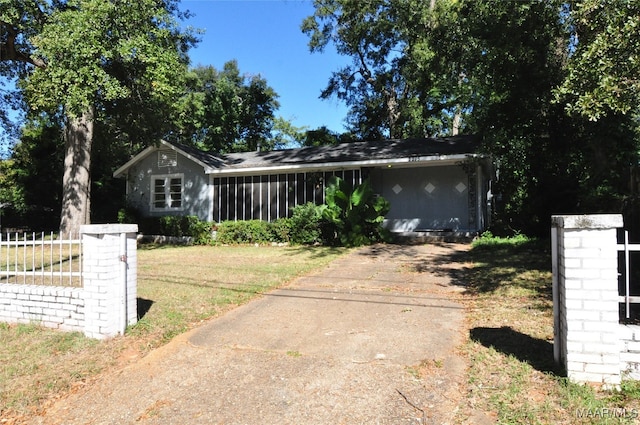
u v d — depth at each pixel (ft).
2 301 18.88
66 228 47.21
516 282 23.07
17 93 53.21
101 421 10.80
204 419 10.57
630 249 11.14
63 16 33.88
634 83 18.81
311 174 49.65
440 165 48.55
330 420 10.23
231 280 26.12
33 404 11.80
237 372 13.08
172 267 31.30
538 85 33.91
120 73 41.16
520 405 10.32
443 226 48.52
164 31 38.65
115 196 72.33
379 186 50.85
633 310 15.98
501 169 46.50
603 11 20.80
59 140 67.10
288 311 19.40
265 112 116.26
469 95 45.37
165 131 54.13
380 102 104.63
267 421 10.32
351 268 30.04
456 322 17.08
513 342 14.35
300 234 44.96
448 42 44.83
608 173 33.55
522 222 41.88
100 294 16.20
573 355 11.27
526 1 29.78
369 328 16.66
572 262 11.34
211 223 50.62
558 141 37.52
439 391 11.37
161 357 14.46
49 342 15.99
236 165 53.26
